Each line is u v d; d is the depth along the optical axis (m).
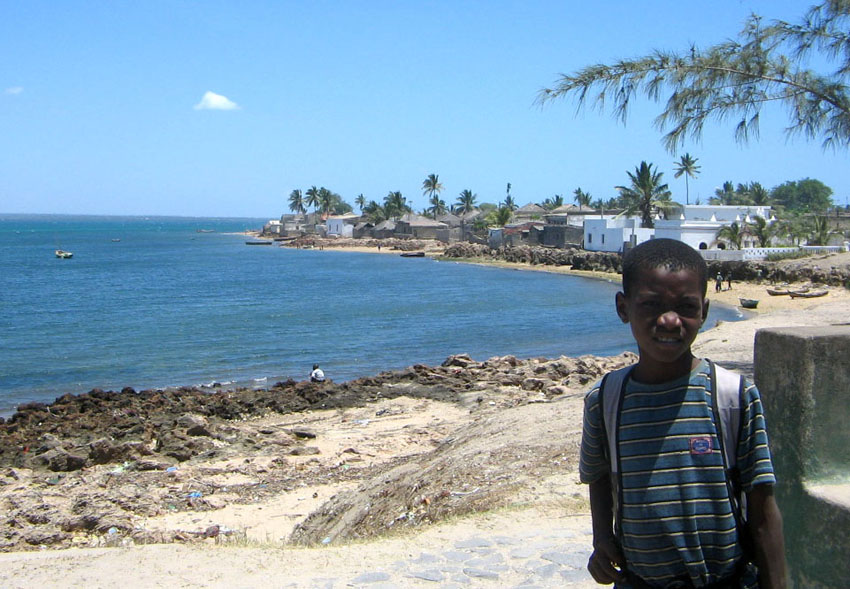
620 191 91.69
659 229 75.00
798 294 54.91
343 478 15.91
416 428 20.27
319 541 10.77
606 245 90.31
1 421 21.86
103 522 12.97
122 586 6.75
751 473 2.83
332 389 24.98
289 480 15.95
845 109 10.88
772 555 2.82
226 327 48.09
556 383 24.33
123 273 95.69
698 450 2.81
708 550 2.83
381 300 63.16
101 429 20.17
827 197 129.50
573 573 6.54
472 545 7.49
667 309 2.85
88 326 48.97
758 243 73.00
